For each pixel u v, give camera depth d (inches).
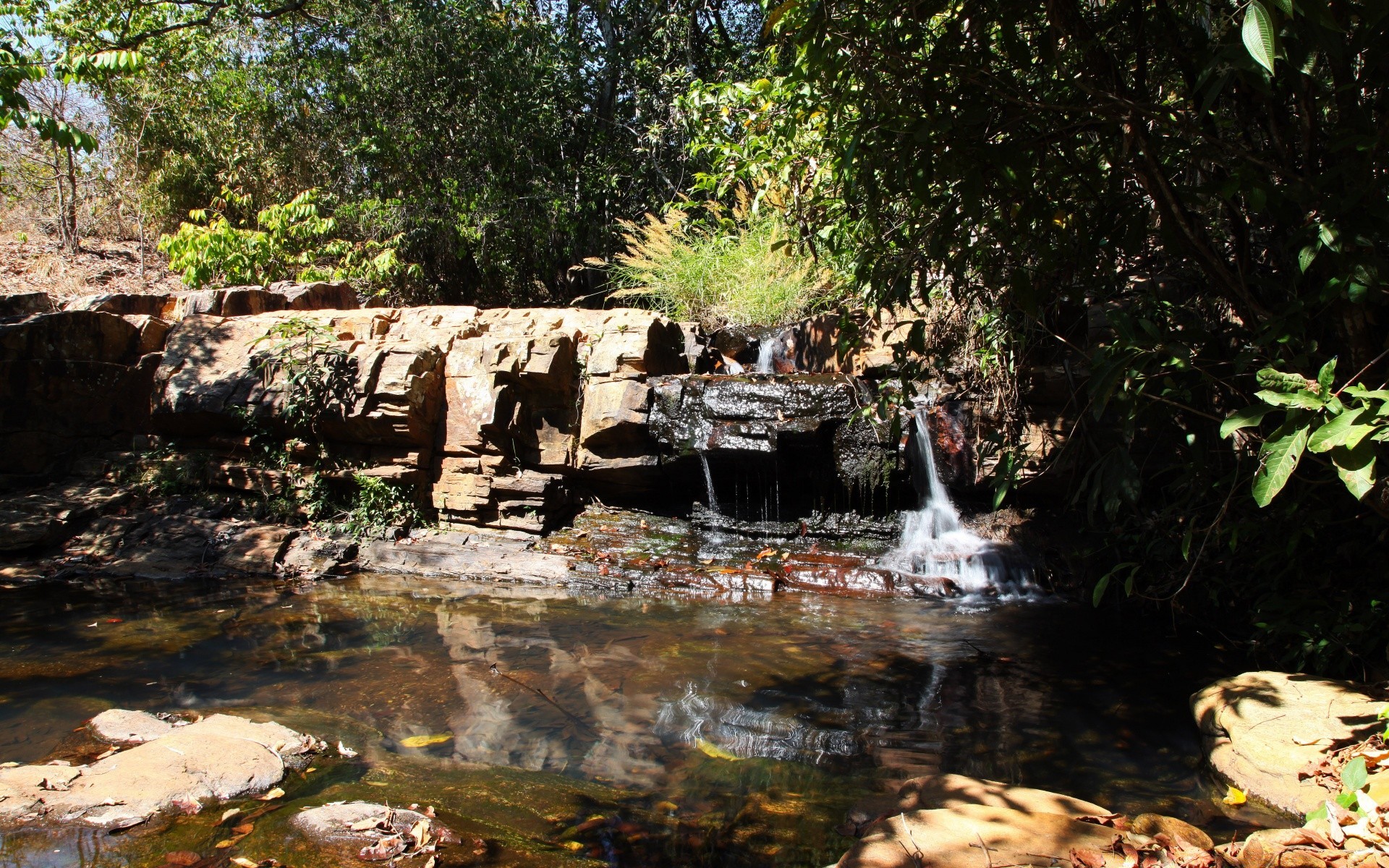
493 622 226.8
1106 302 228.1
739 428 294.5
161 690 174.1
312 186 583.8
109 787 121.9
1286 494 188.9
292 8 357.1
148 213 565.9
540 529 299.1
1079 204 171.6
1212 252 154.3
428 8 561.0
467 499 303.4
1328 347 158.6
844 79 150.4
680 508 319.0
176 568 271.0
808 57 146.9
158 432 324.8
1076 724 165.2
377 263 485.4
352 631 217.0
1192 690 183.6
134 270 536.1
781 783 138.4
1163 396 166.4
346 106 566.6
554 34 642.2
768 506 306.0
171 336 334.6
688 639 214.8
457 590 260.5
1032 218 156.9
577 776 138.6
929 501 292.7
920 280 181.0
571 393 317.7
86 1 486.9
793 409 294.8
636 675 187.8
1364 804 113.9
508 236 582.9
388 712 164.7
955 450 285.9
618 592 260.8
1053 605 250.1
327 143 580.1
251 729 146.8
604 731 157.9
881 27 146.6
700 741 154.1
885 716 167.6
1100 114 143.6
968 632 223.5
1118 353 146.2
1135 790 138.9
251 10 540.1
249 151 564.1
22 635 209.6
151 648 201.2
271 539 285.4
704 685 182.5
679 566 277.4
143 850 107.6
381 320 334.3
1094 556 261.1
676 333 347.9
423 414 306.0
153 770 127.0
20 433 307.1
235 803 122.6
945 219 159.9
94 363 320.8
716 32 684.7
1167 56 164.4
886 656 203.5
